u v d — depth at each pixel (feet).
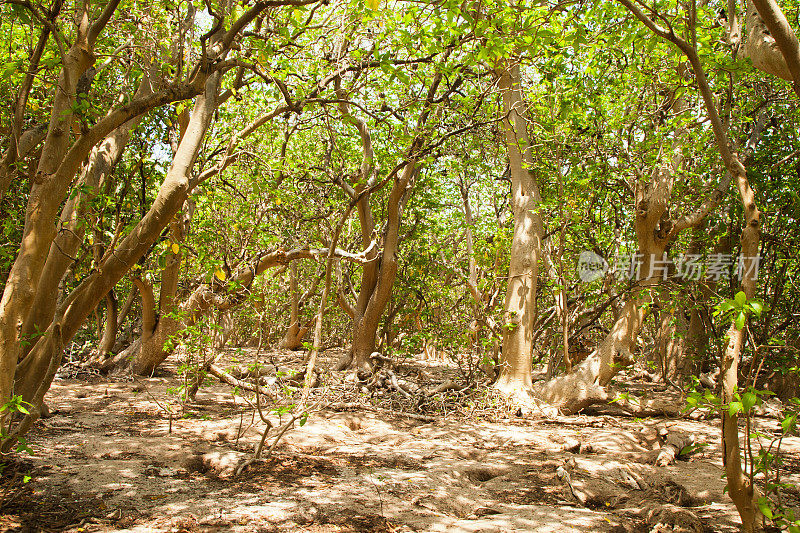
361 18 25.64
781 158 37.42
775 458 13.42
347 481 19.35
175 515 15.28
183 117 34.94
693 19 15.05
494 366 39.06
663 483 21.27
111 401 32.48
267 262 41.50
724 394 13.44
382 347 58.18
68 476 18.02
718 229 37.99
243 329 74.84
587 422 34.06
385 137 47.11
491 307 44.32
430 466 22.26
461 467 22.25
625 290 37.45
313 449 23.90
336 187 49.34
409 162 35.06
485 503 18.42
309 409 23.29
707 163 36.55
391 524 15.57
